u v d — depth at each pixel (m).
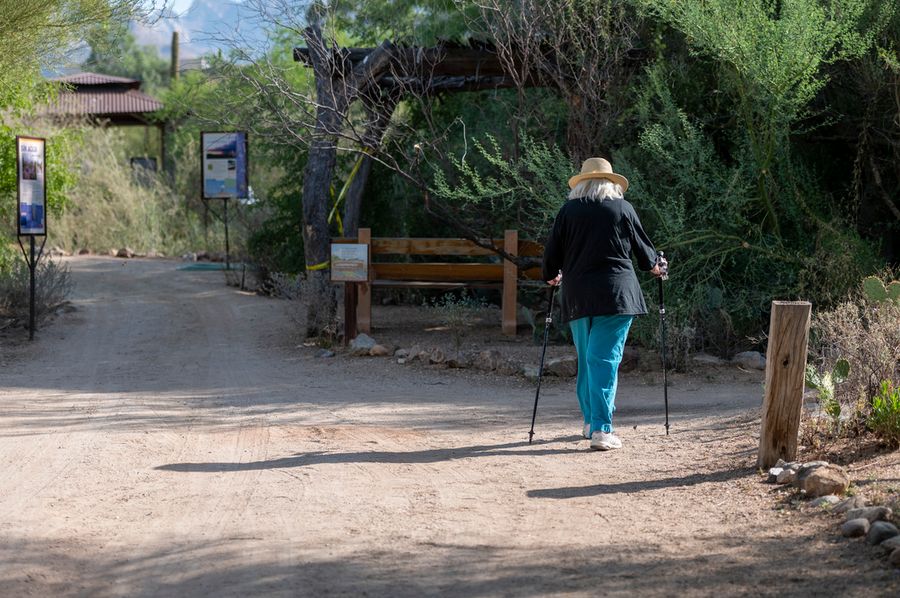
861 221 11.58
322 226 12.09
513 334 11.80
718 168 10.51
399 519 4.82
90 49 11.97
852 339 6.23
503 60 10.77
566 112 11.83
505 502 5.11
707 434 6.62
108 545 4.44
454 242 11.85
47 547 4.39
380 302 15.59
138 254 22.03
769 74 9.55
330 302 12.02
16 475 5.78
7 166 15.02
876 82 10.19
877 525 4.04
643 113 10.20
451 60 11.66
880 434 5.53
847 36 9.60
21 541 4.48
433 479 5.65
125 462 6.11
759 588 3.66
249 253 17.23
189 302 15.04
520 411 7.88
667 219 9.94
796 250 10.59
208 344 11.88
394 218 15.77
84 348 11.55
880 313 6.55
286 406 8.15
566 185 10.27
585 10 10.42
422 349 10.46
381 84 12.47
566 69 11.02
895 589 3.52
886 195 10.99
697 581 3.78
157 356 11.08
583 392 6.67
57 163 16.70
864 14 10.12
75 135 17.92
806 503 4.66
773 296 10.31
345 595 3.78
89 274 18.02
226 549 4.37
